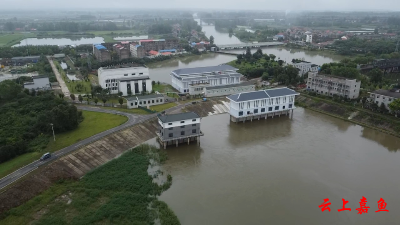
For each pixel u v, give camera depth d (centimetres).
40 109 11431
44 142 9169
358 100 13262
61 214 6419
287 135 10981
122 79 15062
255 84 16750
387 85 16100
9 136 9331
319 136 10881
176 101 13800
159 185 7719
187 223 6412
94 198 6981
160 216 6494
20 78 16575
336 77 14600
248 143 10331
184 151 9688
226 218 6588
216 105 13712
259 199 7275
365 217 6669
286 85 16712
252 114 12156
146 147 9581
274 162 9025
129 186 7462
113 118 11281
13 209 6353
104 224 6191
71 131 10062
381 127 11325
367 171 8525
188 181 8000
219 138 10712
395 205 7069
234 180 8069
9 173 7438
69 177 7631
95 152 8881
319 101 13912
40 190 7025
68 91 15475
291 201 7206
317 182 7975
